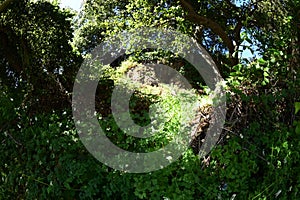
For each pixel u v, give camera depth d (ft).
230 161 9.53
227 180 9.57
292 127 10.09
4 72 23.90
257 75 10.66
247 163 9.56
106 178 10.05
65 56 23.39
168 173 9.67
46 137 10.56
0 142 11.59
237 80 10.57
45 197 10.51
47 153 10.59
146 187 9.64
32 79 12.98
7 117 11.66
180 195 9.52
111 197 10.10
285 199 9.48
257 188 9.51
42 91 12.04
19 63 23.90
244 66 10.96
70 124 10.78
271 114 10.16
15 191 11.23
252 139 9.89
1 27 24.09
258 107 10.13
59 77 12.92
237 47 19.54
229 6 26.43
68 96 11.73
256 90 10.39
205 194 9.49
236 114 10.02
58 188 10.28
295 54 11.41
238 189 9.53
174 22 25.13
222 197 9.50
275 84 10.64
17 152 11.17
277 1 18.34
